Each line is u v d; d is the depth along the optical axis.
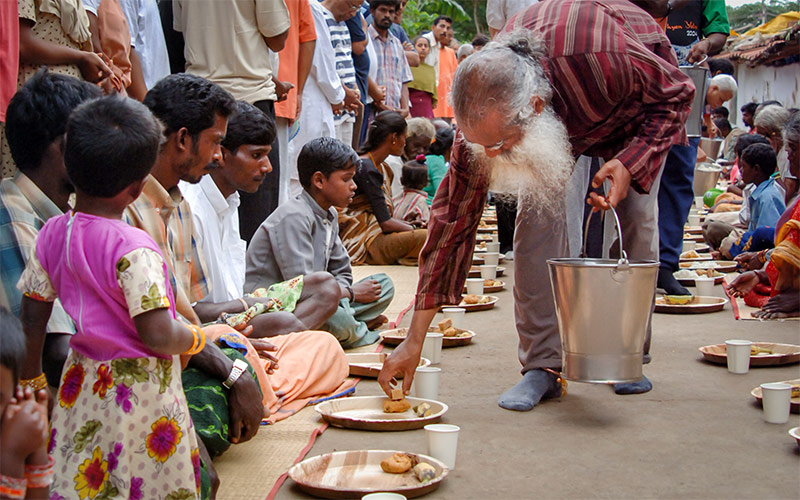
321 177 4.46
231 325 3.59
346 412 3.34
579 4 3.05
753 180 6.91
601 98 2.99
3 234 2.39
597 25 2.98
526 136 2.79
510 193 3.20
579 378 2.92
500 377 3.93
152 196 2.84
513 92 2.71
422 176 8.09
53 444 2.18
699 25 6.79
